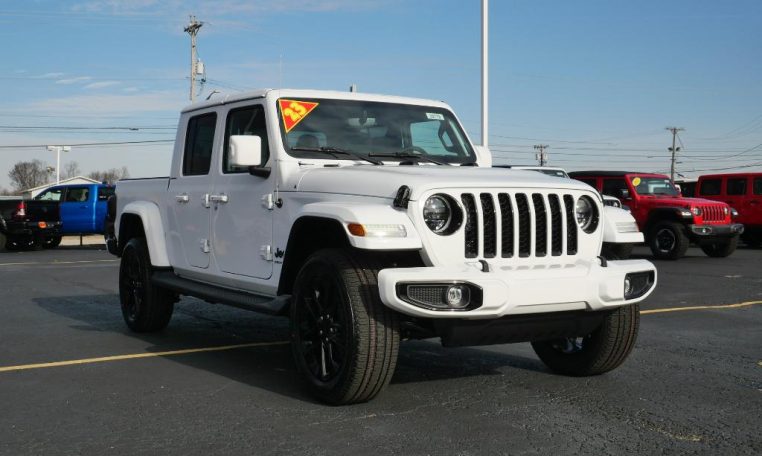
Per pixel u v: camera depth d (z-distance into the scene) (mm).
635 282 4965
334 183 5047
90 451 4027
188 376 5711
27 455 3975
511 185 4762
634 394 5145
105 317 8750
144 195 7543
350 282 4555
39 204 22656
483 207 4699
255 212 5719
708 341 7129
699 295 10703
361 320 4512
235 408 4816
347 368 4574
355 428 4371
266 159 5699
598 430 4336
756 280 12695
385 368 4578
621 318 5270
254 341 7207
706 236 17125
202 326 8086
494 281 4383
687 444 4102
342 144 5789
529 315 4660
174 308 9445
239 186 5934
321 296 4891
